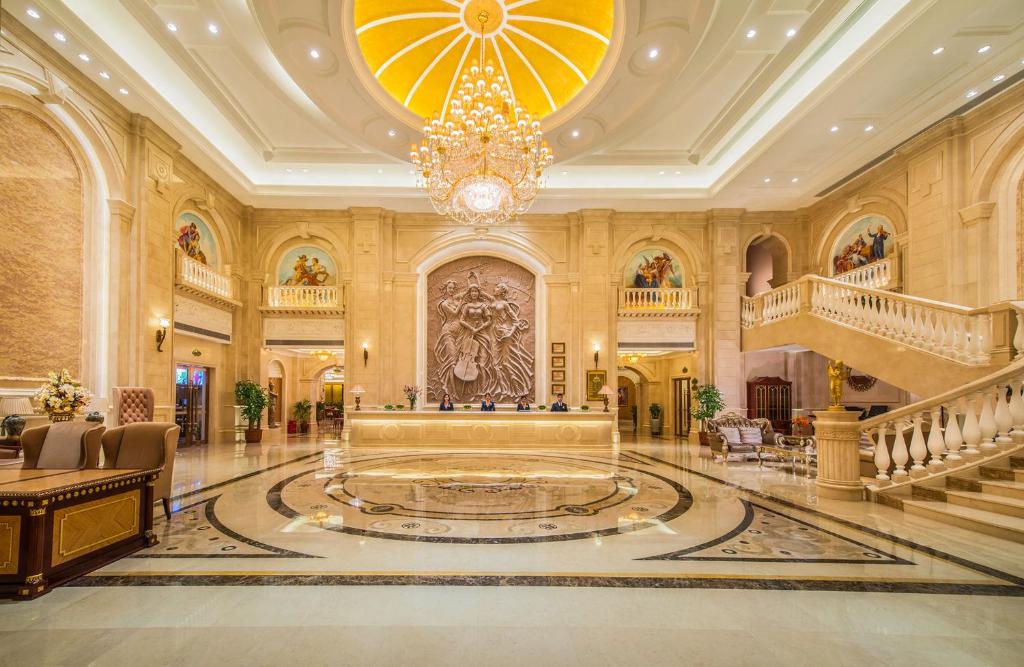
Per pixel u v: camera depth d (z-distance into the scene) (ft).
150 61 27.96
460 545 14.38
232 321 44.45
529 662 8.34
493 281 48.65
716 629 9.51
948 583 11.67
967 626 9.64
